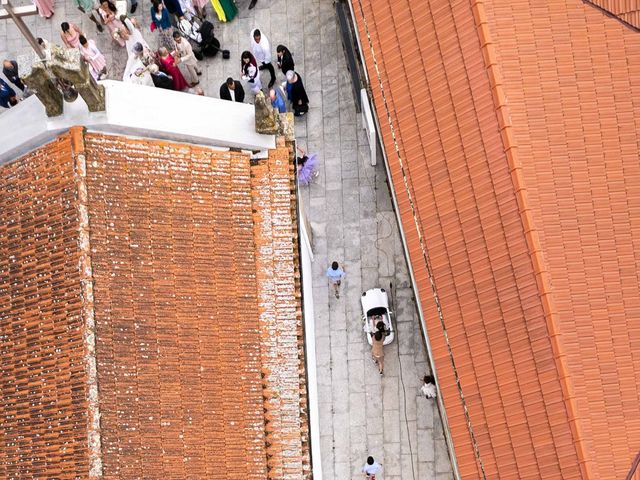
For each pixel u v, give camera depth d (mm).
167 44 35031
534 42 27844
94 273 25781
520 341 26469
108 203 26312
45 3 36125
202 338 26859
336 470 31906
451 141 27844
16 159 27234
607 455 25703
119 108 26266
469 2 27750
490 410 26781
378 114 29156
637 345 26516
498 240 26953
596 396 26078
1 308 26609
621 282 26844
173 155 27344
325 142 34281
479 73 27516
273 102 33812
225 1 34969
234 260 27672
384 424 32031
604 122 27594
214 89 35438
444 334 27625
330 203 33781
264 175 28438
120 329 25812
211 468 26234
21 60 24766
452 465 31016
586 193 27203
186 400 26297
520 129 27219
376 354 31641
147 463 25359
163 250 26812
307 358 29188
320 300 33094
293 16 35656
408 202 28438
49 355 25609
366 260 33281
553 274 26609
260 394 27234
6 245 26859
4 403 26016
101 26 36062
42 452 25172
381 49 29234
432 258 27938
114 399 25312
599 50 27969
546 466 25875
